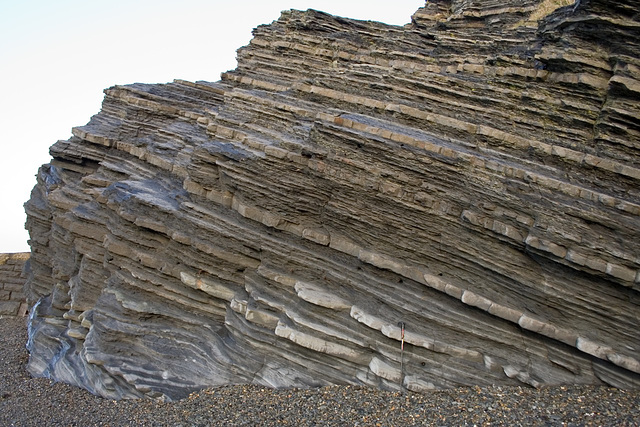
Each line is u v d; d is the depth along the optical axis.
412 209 16.55
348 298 16.92
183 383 18.03
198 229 19.44
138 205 21.19
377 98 20.20
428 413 14.16
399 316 16.12
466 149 17.22
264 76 28.39
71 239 24.61
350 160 17.30
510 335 15.20
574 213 14.59
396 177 16.75
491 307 15.16
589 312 14.53
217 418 15.76
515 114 17.91
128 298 20.44
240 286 18.92
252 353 17.48
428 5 30.62
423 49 24.77
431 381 15.23
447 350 15.35
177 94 31.06
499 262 15.50
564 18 17.50
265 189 18.44
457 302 15.89
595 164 15.58
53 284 29.02
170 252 20.09
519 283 15.26
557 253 14.42
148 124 28.72
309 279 17.69
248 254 18.70
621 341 14.17
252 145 19.83
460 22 26.14
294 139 19.41
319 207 18.05
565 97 17.25
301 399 15.74
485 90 18.64
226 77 30.61
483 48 21.77
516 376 14.73
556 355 14.78
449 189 16.33
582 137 16.58
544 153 16.53
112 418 17.38
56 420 18.41
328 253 17.72
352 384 15.98
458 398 14.57
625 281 13.83
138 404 17.80
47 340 24.56
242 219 19.00
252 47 30.52
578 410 13.36
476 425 13.31
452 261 16.19
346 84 21.30
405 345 15.59
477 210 15.78
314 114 20.53
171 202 21.20
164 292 19.98
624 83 15.65
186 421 15.95
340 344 16.19
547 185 15.27
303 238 17.95
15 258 38.53
